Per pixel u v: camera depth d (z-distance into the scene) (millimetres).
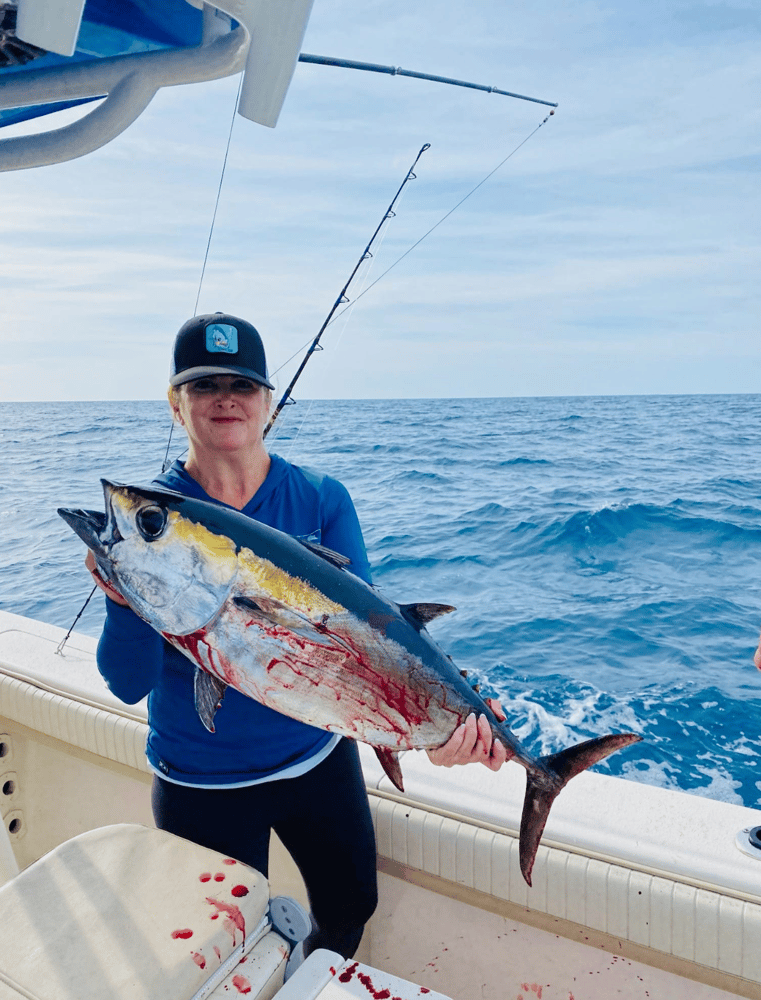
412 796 2035
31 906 1371
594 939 1826
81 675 2588
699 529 12438
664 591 9242
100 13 1224
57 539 12375
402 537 12234
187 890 1414
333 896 1849
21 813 2643
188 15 1200
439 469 20531
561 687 6324
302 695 1408
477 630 7836
